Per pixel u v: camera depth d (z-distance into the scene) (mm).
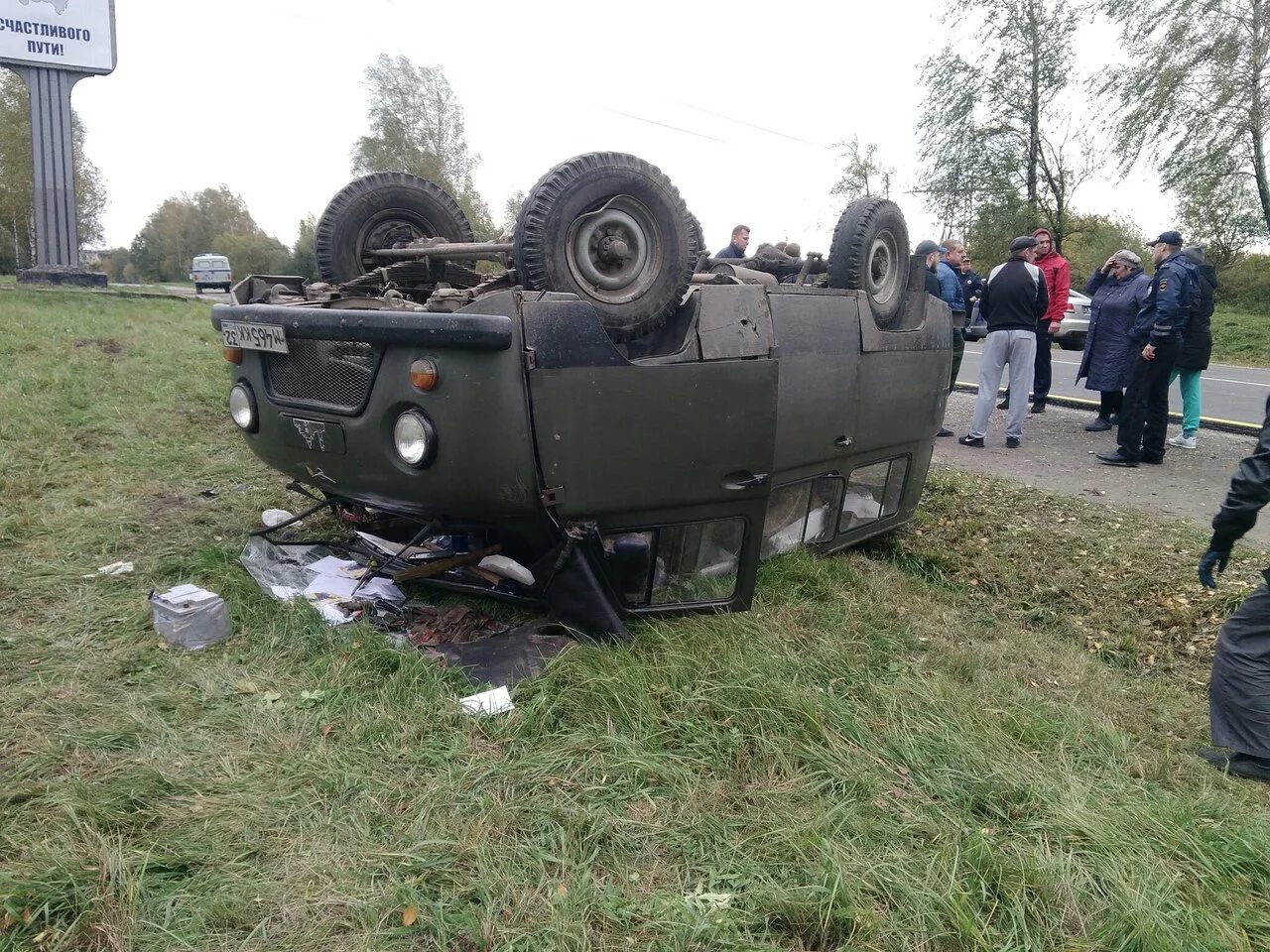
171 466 5641
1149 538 5324
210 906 2041
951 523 5648
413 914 2053
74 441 5906
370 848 2275
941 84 26047
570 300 3068
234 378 3871
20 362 7902
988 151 26031
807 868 2285
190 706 2900
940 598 4695
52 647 3227
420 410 3094
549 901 2131
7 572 3816
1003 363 7879
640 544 3402
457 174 44656
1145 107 19938
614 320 3271
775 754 2793
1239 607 3352
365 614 3574
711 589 3707
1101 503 6164
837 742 2877
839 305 4184
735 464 3498
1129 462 7297
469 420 2992
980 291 10188
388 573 3789
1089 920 2232
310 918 2049
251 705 2914
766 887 2211
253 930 1998
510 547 3467
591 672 3082
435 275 4309
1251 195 20656
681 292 3393
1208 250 24469
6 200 39500
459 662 3250
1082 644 4359
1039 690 3691
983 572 4977
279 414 3617
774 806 2562
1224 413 10273
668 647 3322
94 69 16000
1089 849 2490
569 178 3148
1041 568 5004
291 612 3502
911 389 4793
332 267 4582
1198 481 6840
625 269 3324
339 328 3229
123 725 2754
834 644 3658
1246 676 3238
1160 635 4355
